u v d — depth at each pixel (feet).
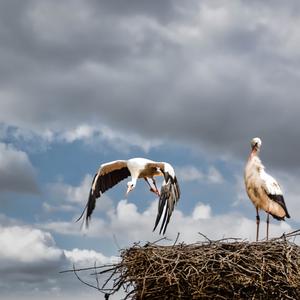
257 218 44.86
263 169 44.27
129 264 33.42
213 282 31.86
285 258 32.63
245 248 32.86
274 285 31.94
